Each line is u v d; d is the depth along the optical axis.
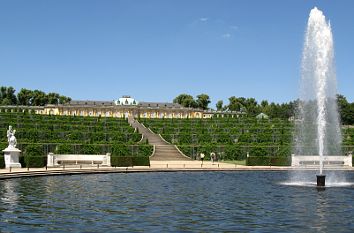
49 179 38.88
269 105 199.75
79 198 26.89
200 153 72.19
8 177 38.53
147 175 44.34
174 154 72.69
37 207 23.50
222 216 21.47
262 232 18.25
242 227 19.11
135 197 27.58
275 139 79.25
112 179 39.44
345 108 157.38
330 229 18.83
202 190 31.39
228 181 38.28
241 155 71.50
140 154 69.94
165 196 28.14
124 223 19.81
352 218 21.09
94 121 103.12
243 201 26.20
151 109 182.38
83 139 77.62
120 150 59.72
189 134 83.94
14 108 177.50
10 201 25.34
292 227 19.16
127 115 179.75
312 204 25.16
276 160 59.31
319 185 34.25
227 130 92.00
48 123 92.25
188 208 23.62
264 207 24.06
